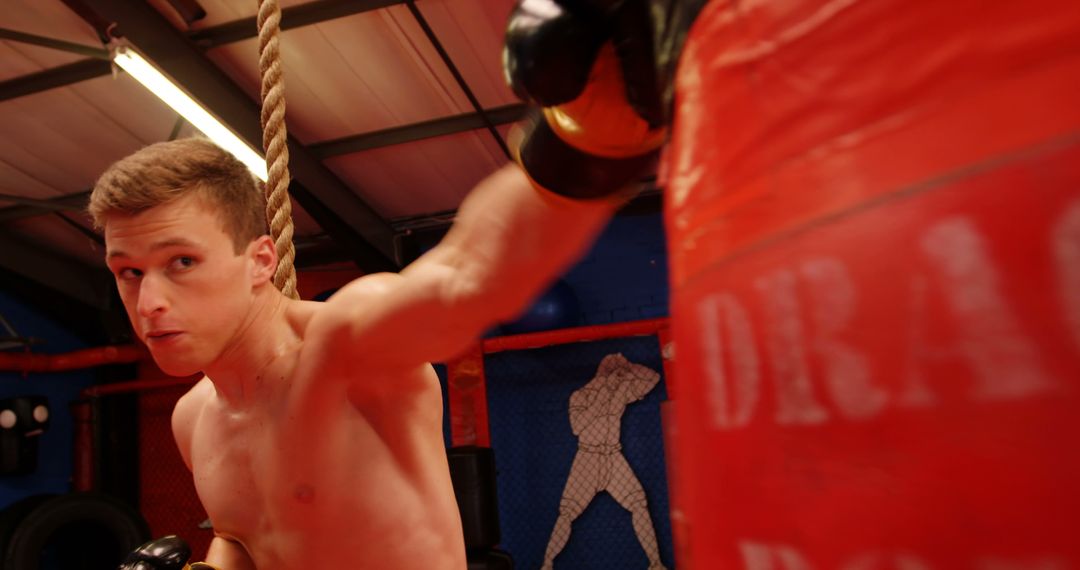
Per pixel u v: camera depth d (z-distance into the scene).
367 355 0.95
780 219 0.34
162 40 4.71
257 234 1.10
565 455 7.17
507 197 0.66
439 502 1.13
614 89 0.56
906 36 0.31
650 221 7.71
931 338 0.28
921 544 0.27
